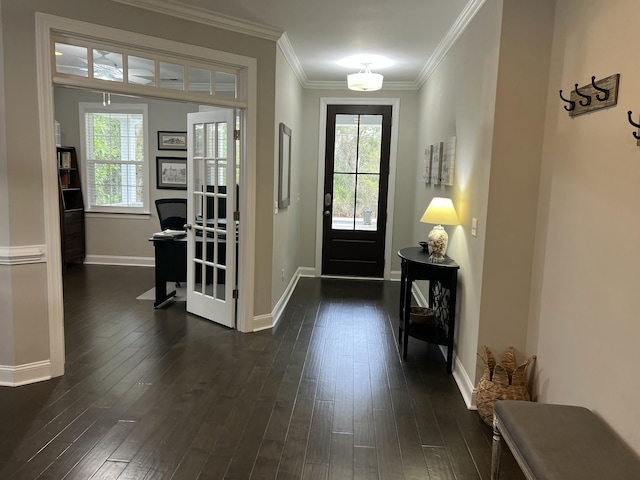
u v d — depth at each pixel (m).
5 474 2.06
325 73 5.32
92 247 6.48
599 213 1.96
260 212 3.94
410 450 2.33
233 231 3.94
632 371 1.71
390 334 4.06
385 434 2.47
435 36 3.78
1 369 2.87
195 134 4.23
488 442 2.41
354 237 6.18
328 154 6.04
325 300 5.11
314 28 3.67
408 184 6.00
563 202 2.28
